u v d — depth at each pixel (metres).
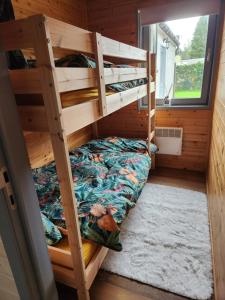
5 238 0.89
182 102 2.90
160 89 3.09
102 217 1.36
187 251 1.68
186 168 3.10
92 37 1.13
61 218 1.41
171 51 2.89
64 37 0.89
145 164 2.28
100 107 1.28
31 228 0.93
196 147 2.95
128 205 1.59
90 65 1.24
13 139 0.82
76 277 1.24
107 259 1.64
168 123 2.98
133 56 1.85
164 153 3.10
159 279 1.47
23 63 1.16
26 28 0.79
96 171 2.02
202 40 2.59
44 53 0.80
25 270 0.95
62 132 0.92
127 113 3.17
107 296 1.39
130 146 2.69
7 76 0.79
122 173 1.99
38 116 0.95
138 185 1.90
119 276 1.51
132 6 2.65
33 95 0.98
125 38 2.83
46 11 2.25
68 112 0.97
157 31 2.87
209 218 2.01
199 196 2.41
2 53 0.79
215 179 1.84
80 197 1.61
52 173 2.03
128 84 1.94
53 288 1.14
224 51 2.02
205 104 2.79
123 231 1.91
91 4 2.86
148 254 1.67
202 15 2.37
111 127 3.36
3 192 0.81
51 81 0.84
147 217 2.08
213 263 1.53
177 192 2.51
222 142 1.62
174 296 1.37
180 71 2.85
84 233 1.31
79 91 1.25
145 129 3.14
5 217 0.84
